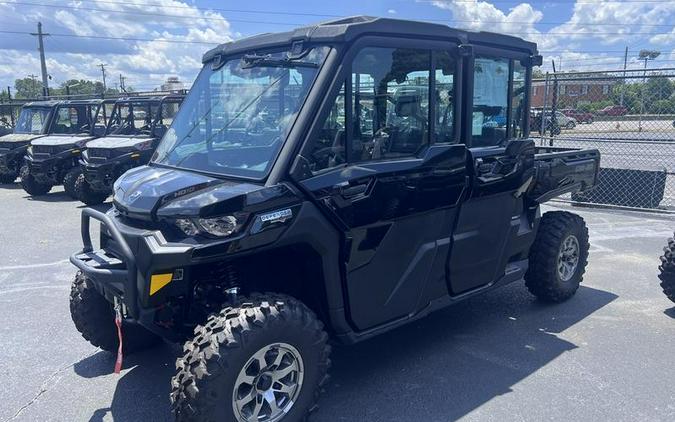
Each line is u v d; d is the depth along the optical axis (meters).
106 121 13.66
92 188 11.44
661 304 5.46
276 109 3.48
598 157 5.98
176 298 3.28
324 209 3.34
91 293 4.15
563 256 5.42
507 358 4.36
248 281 3.52
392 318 3.92
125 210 3.32
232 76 3.83
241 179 3.30
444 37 3.88
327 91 3.34
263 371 3.08
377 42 3.51
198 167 3.60
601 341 4.64
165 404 3.79
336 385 3.98
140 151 11.26
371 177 3.54
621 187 10.02
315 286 3.54
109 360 4.44
